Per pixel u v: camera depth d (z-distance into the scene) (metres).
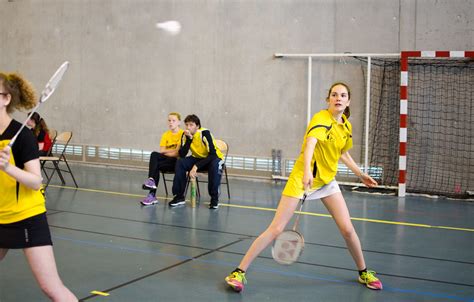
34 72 12.02
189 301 3.73
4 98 2.52
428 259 4.91
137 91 10.95
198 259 4.79
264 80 9.80
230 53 10.04
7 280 4.11
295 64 9.55
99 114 11.38
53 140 8.80
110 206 7.25
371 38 9.03
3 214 2.52
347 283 4.17
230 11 9.98
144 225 6.14
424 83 8.77
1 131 2.53
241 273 3.95
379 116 9.08
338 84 3.75
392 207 7.54
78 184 9.09
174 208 7.21
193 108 10.44
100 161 11.43
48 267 2.58
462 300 3.83
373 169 9.12
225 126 10.18
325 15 9.30
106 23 11.16
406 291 4.01
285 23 9.59
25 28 12.04
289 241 3.75
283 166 9.75
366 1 9.02
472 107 8.55
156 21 10.66
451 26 8.55
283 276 4.33
